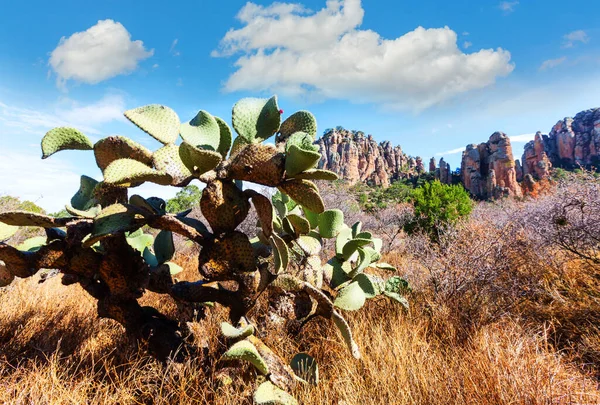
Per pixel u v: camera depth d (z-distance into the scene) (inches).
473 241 122.2
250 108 68.6
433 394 64.3
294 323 89.9
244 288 68.6
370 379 70.1
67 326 92.7
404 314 104.3
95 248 76.7
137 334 71.8
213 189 61.0
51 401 56.6
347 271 98.3
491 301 106.0
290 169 58.1
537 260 133.4
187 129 67.5
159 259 80.3
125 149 60.9
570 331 98.0
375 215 452.1
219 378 64.3
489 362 70.4
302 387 66.7
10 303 103.8
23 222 62.1
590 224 133.6
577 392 63.3
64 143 63.1
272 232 64.5
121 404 61.6
